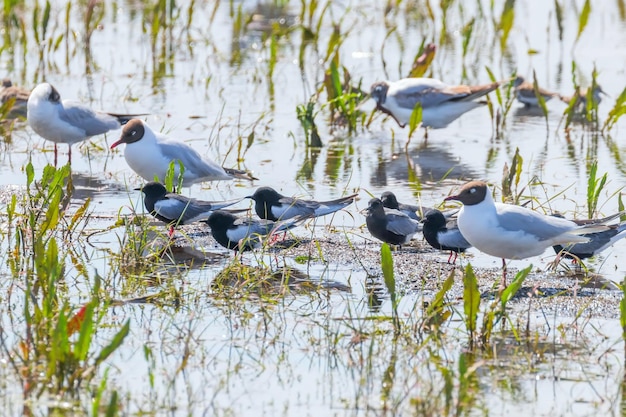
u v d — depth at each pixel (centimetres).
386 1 3250
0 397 995
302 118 1984
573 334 1152
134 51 2694
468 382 1018
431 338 1138
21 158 1911
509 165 1870
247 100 2284
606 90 2328
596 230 1287
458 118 2220
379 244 1482
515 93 2266
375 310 1225
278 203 1514
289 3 3241
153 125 2086
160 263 1395
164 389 1027
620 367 1070
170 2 2744
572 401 998
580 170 1819
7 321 1175
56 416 962
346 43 2795
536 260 1419
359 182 1775
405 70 2523
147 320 1195
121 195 1702
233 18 2973
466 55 2680
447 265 1390
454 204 1628
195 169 1688
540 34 2864
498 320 1159
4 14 2744
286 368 1077
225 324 1188
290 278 1336
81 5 3062
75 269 1354
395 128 2173
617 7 3138
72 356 1020
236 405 997
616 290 1286
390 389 1028
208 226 1570
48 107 1814
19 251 1390
